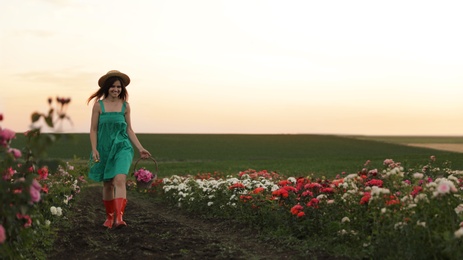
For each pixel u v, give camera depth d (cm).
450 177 698
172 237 825
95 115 902
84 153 5047
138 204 1455
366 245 645
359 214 717
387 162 1074
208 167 3072
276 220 873
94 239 796
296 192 870
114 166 881
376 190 653
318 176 2039
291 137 7694
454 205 574
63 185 993
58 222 925
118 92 905
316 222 786
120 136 901
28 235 536
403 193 733
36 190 480
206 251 736
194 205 1227
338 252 681
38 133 475
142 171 941
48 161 499
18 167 496
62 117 434
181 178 1675
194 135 7862
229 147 6338
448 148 6431
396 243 580
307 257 691
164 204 1474
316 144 6812
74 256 701
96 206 1354
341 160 3556
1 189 470
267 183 1122
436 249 531
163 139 7194
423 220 559
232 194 1104
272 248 769
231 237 876
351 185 816
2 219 484
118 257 692
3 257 491
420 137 8644
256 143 6856
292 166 2947
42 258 638
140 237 802
